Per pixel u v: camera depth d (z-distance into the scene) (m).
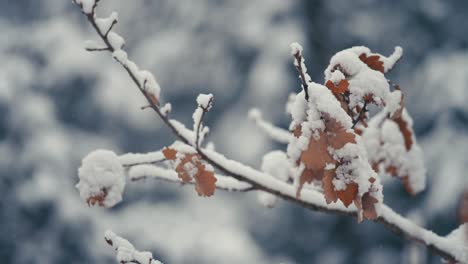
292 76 12.82
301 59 1.85
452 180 11.37
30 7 16.64
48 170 12.91
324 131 1.82
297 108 1.88
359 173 1.79
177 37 14.25
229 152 12.86
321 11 13.25
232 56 13.59
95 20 2.11
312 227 12.62
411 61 13.38
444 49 13.33
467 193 2.38
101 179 2.21
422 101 12.59
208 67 13.76
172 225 12.71
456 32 13.49
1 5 16.62
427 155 11.87
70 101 13.70
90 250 12.72
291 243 12.66
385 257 12.38
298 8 13.25
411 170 2.51
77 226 12.77
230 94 13.52
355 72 1.99
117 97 13.72
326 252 12.58
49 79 13.69
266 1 13.47
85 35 14.48
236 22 13.62
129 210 13.13
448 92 12.34
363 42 13.38
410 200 11.58
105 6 15.39
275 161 2.66
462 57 12.95
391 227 2.28
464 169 11.54
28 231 12.67
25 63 13.78
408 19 13.59
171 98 14.11
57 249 12.66
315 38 13.16
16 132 13.11
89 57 13.89
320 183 1.90
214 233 12.41
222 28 13.81
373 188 1.81
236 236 12.41
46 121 13.30
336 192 1.79
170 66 14.06
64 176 13.02
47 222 12.75
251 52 13.27
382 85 1.97
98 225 12.91
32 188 12.70
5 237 12.57
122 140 13.87
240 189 2.28
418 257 2.61
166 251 12.35
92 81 13.79
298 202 2.24
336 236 12.63
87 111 13.70
